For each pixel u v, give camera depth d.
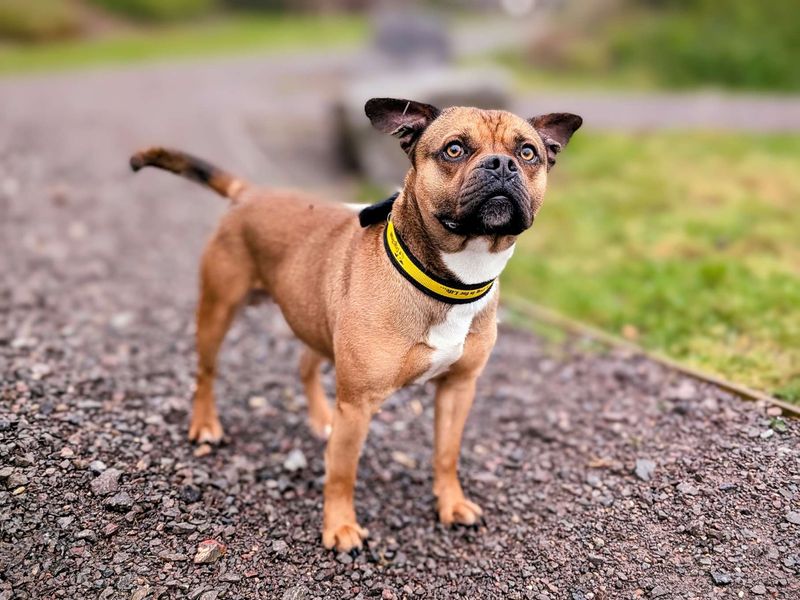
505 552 0.85
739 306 1.27
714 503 0.86
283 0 9.00
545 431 1.06
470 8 12.92
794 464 0.88
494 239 0.74
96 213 1.88
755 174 2.20
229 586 0.77
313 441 1.04
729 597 0.75
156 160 0.98
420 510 0.93
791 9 4.61
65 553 0.77
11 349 1.11
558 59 5.09
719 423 0.98
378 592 0.79
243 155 2.62
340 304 0.81
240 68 5.05
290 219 0.92
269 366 1.23
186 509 0.86
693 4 5.02
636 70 4.63
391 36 4.34
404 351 0.78
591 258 1.64
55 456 0.88
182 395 1.09
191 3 7.77
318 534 0.86
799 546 0.79
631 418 1.04
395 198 0.80
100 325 1.28
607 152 2.60
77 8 6.57
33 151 2.36
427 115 0.80
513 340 1.33
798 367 1.07
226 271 0.95
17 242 1.60
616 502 0.90
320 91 4.15
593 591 0.78
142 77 4.41
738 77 4.29
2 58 4.84
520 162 0.76
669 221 1.81
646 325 1.30
